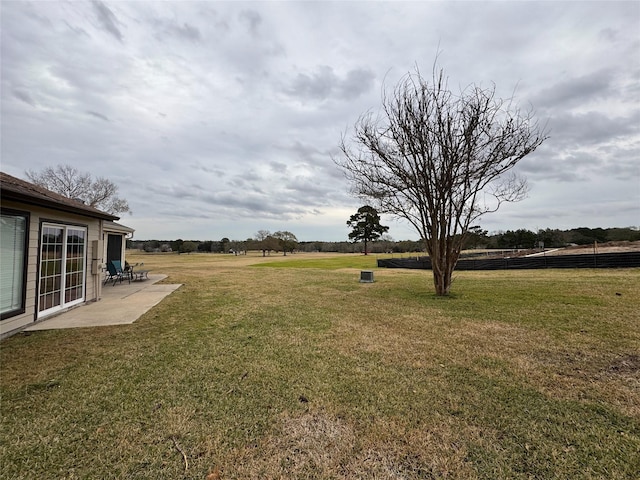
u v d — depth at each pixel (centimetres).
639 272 1202
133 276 1264
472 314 592
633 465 186
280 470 187
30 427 229
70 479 178
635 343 408
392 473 184
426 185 789
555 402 262
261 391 288
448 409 254
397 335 466
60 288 628
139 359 369
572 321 521
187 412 251
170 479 179
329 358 372
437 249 805
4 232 475
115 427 229
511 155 746
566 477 177
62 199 650
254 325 530
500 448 204
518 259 1619
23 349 405
